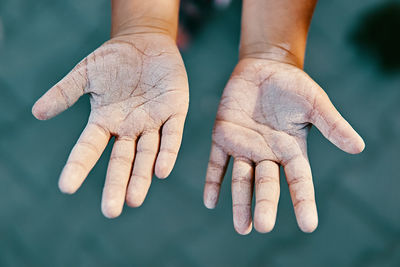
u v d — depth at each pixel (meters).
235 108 0.41
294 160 0.39
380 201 0.53
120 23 0.44
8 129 0.58
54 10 0.62
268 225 0.36
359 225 0.52
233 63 0.59
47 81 0.60
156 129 0.40
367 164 0.55
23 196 0.55
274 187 0.38
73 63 0.60
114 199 0.37
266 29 0.44
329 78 0.58
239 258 0.52
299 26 0.43
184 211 0.54
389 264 0.51
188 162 0.55
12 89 0.59
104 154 0.55
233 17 0.60
